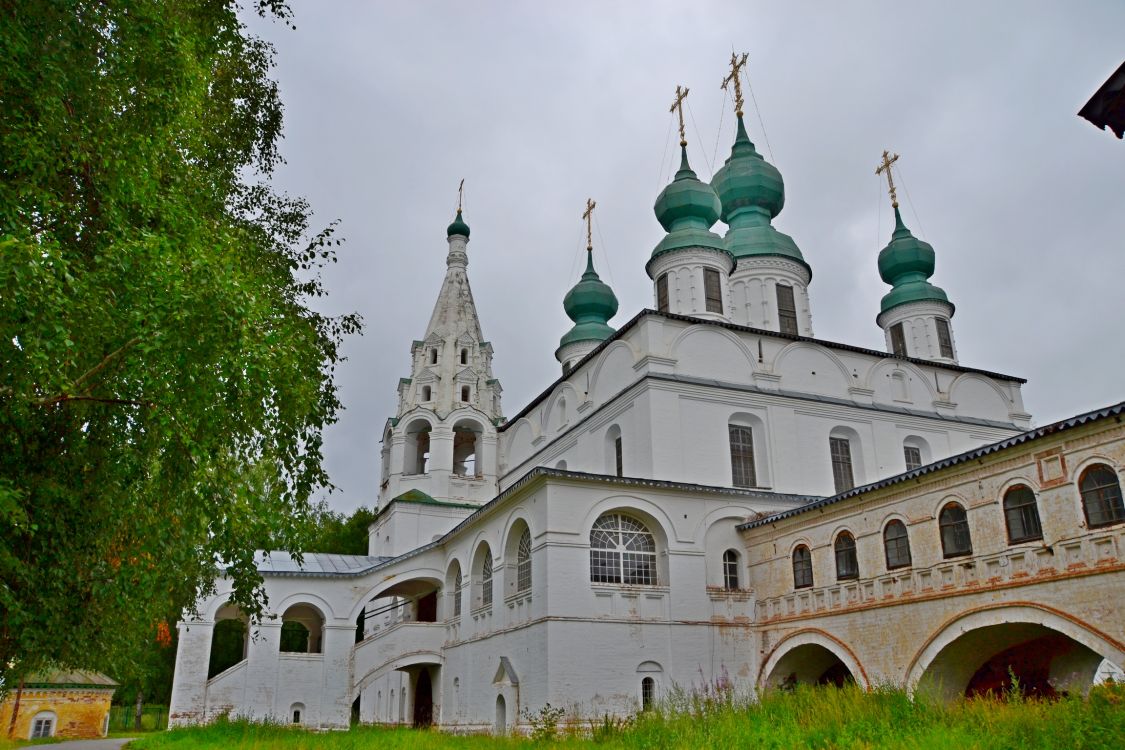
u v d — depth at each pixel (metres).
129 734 44.41
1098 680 19.97
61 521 10.69
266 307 11.61
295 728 28.80
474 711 30.11
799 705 15.60
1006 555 19.33
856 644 23.36
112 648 13.01
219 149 16.28
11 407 9.20
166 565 12.34
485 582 31.58
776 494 30.09
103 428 11.02
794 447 33.38
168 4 12.66
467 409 45.12
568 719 23.50
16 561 9.98
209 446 11.07
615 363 34.81
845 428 35.06
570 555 26.02
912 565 21.91
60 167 10.27
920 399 37.69
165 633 36.75
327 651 35.81
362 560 39.31
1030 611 18.58
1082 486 17.95
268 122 18.05
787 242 43.59
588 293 49.03
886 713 13.72
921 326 44.53
